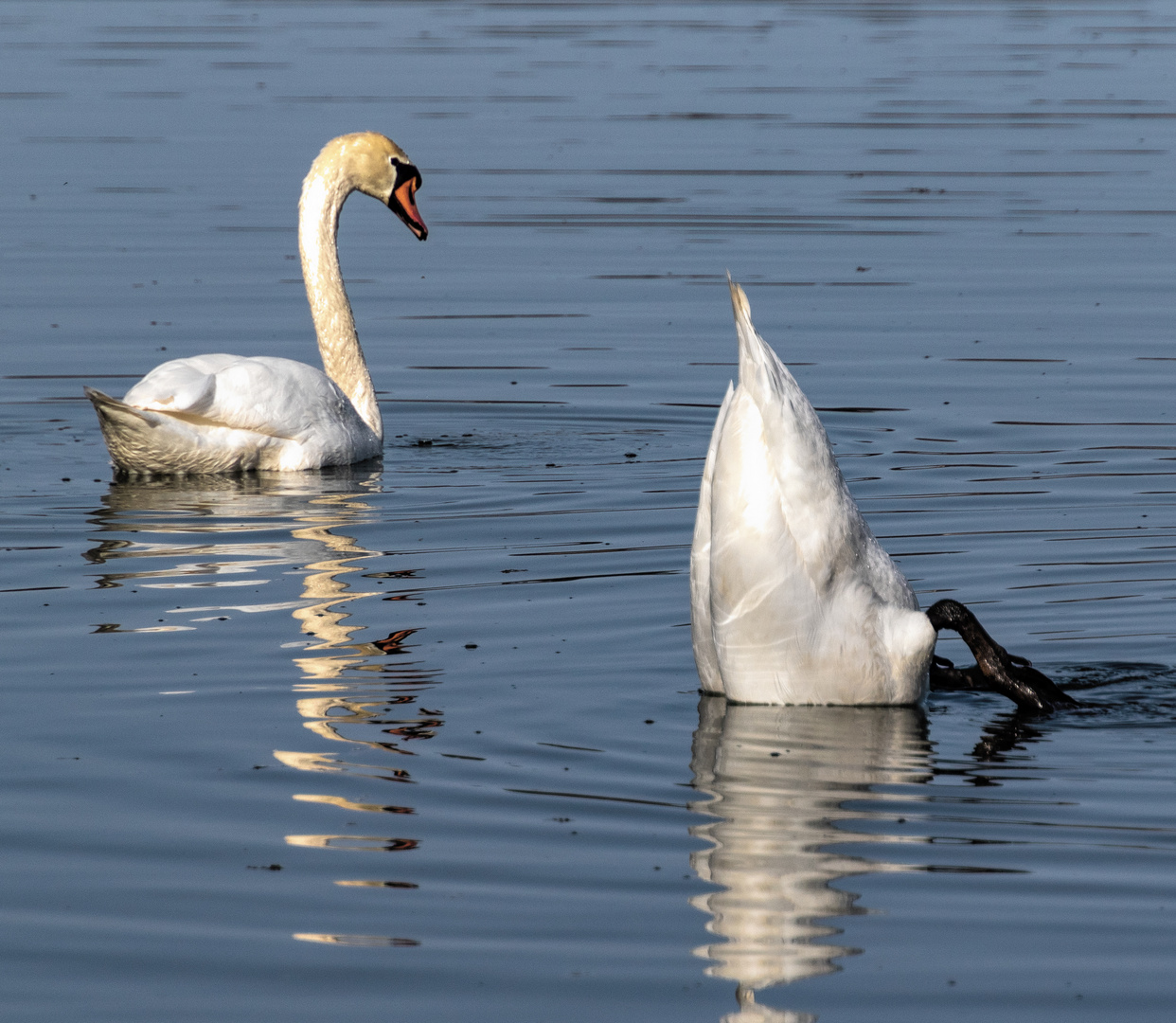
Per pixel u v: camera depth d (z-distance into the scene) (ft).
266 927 23.89
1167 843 26.35
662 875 25.29
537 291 85.61
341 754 30.35
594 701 33.24
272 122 135.95
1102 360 70.28
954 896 24.58
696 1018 21.40
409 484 54.44
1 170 116.37
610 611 39.45
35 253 92.17
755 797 28.30
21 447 59.57
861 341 74.43
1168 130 136.56
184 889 25.07
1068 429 59.47
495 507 50.85
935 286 85.51
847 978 22.35
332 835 26.86
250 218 102.01
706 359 72.43
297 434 56.85
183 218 101.76
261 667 35.45
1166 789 28.71
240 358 57.77
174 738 31.27
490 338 76.48
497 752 30.40
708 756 30.17
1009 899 24.48
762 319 78.89
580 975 22.49
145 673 35.06
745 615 32.27
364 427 58.85
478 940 23.45
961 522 47.65
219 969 22.80
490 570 43.27
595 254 93.91
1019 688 32.55
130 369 69.67
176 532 47.80
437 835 26.81
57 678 34.81
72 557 45.03
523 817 27.45
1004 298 82.53
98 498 52.44
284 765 29.84
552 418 63.93
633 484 53.67
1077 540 45.47
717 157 123.54
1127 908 24.13
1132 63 181.68
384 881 25.23
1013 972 22.43
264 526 48.62
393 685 34.22
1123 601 40.01
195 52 187.83
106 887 25.20
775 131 135.64
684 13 245.86
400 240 100.58
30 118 138.00
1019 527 47.01
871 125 138.92
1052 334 75.15
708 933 23.57
